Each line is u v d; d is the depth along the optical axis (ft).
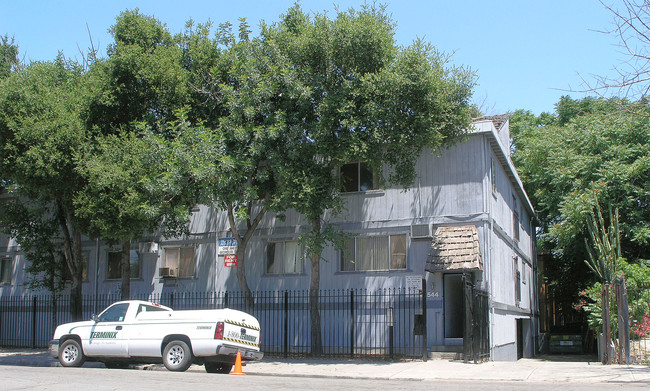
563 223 76.64
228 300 66.74
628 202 74.13
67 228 75.51
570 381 37.68
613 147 77.30
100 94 59.72
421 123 52.16
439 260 57.77
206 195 52.75
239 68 57.31
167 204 57.06
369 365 51.31
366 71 54.03
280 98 56.90
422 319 56.44
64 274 80.94
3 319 84.69
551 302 114.32
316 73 55.36
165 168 54.65
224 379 37.27
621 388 32.65
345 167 66.54
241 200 56.13
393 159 57.62
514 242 75.77
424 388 33.35
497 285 62.08
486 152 61.52
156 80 59.72
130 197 53.98
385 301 61.98
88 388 32.27
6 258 87.86
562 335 90.89
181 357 43.09
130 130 61.52
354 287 63.62
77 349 47.57
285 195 52.70
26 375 39.06
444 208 61.36
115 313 47.16
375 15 55.47
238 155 54.70
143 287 75.56
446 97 54.60
